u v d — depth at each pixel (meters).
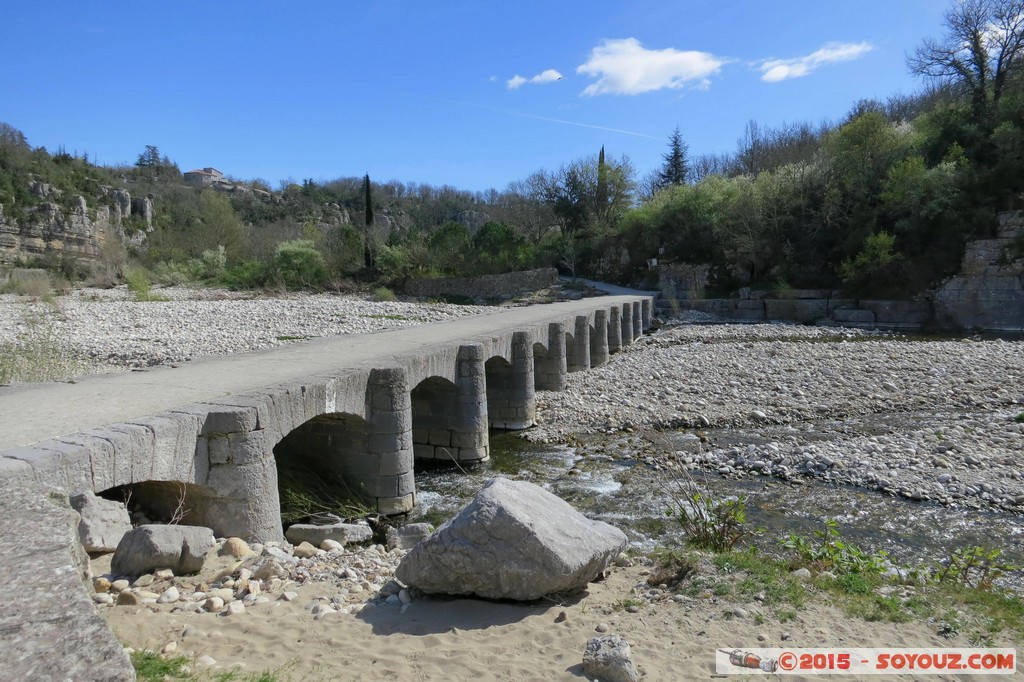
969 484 12.06
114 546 6.59
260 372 11.05
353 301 44.97
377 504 11.18
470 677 4.87
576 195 65.69
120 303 40.31
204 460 7.92
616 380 22.64
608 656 4.86
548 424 17.67
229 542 7.40
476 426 14.46
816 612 6.05
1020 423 16.00
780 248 48.09
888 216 43.56
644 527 10.27
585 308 28.81
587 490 12.34
